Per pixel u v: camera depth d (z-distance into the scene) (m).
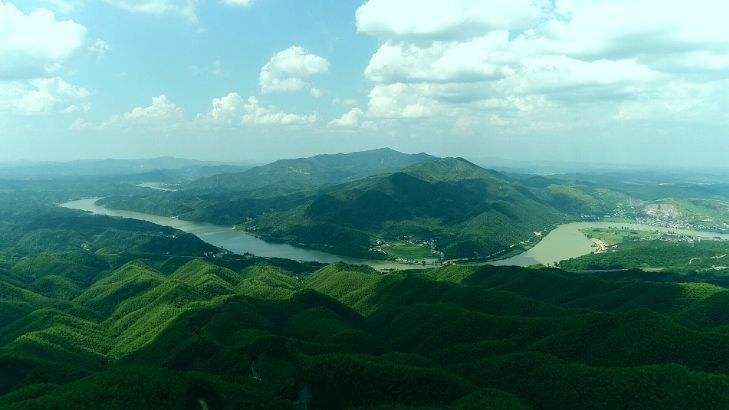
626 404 159.12
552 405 168.75
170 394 158.12
